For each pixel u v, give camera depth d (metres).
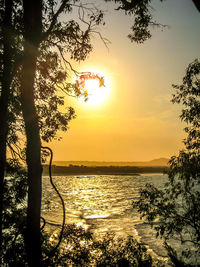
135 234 23.09
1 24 6.54
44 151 7.86
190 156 7.53
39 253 5.86
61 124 8.31
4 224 6.83
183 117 7.79
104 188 89.88
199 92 7.57
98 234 22.48
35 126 6.08
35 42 6.14
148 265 7.51
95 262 7.08
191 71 7.63
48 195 60.47
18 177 7.84
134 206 8.41
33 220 5.87
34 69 6.18
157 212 8.14
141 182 123.69
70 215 34.16
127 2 6.70
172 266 8.71
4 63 6.48
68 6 7.23
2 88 6.43
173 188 8.05
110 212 38.66
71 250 7.31
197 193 7.70
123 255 7.47
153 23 8.15
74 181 138.12
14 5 7.31
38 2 6.04
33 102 6.17
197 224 7.76
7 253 6.20
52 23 6.77
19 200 7.46
